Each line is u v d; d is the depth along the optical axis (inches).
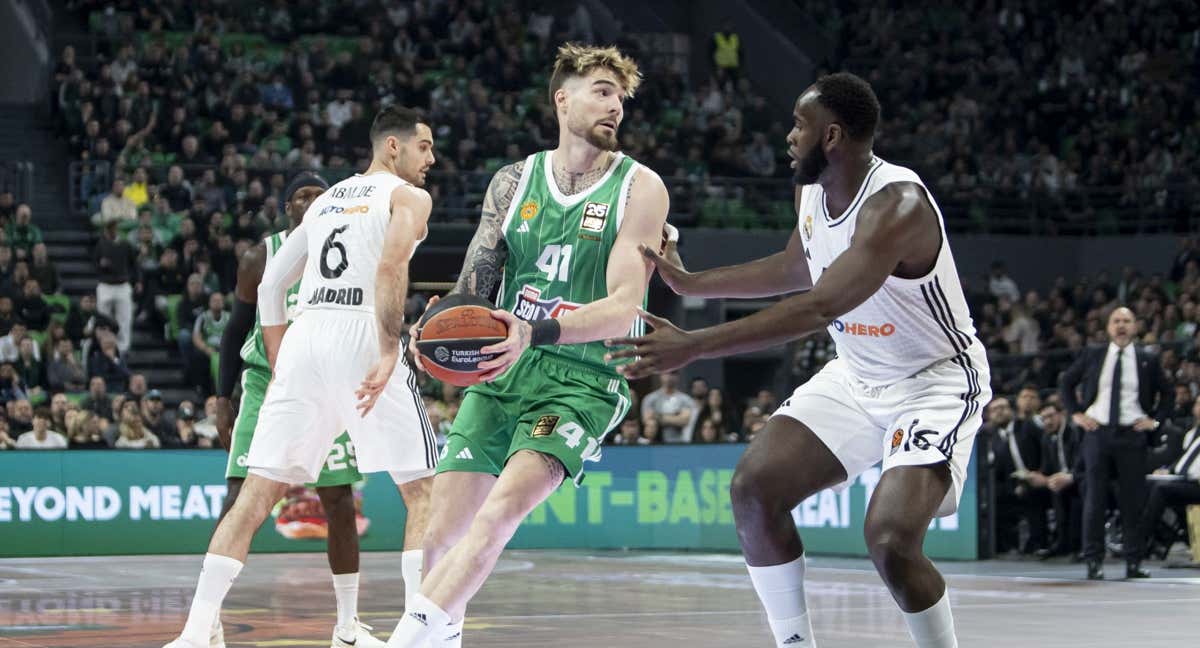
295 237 258.1
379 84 959.0
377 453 253.3
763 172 1018.1
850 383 203.9
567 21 1131.3
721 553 588.7
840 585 440.1
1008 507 569.9
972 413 196.9
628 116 1002.1
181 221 807.1
